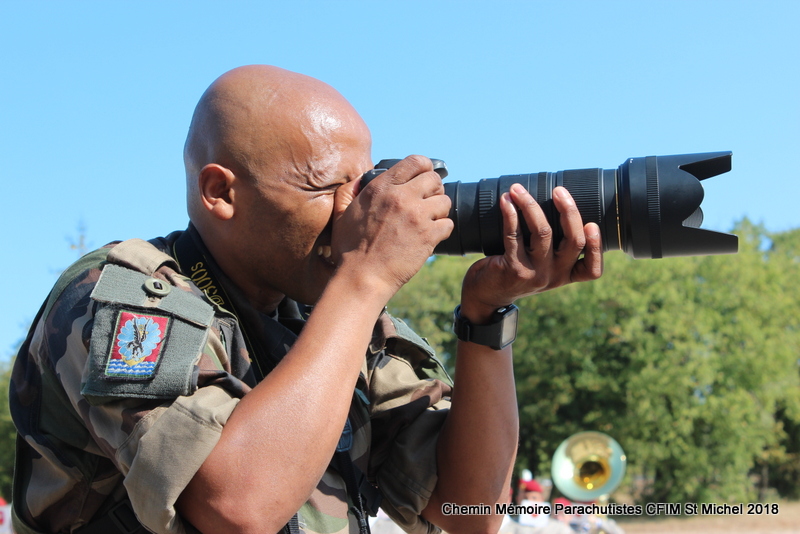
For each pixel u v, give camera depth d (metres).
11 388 2.29
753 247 39.53
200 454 1.88
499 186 2.53
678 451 33.84
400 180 2.28
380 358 2.98
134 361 1.98
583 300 36.56
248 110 2.43
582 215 2.46
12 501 2.26
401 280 2.21
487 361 2.78
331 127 2.48
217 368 2.12
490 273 2.54
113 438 1.98
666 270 36.06
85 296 2.16
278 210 2.40
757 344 35.12
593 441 8.84
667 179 2.42
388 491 2.86
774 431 40.53
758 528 31.05
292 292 2.54
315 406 1.97
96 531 2.17
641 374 34.47
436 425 2.94
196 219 2.54
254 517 1.89
